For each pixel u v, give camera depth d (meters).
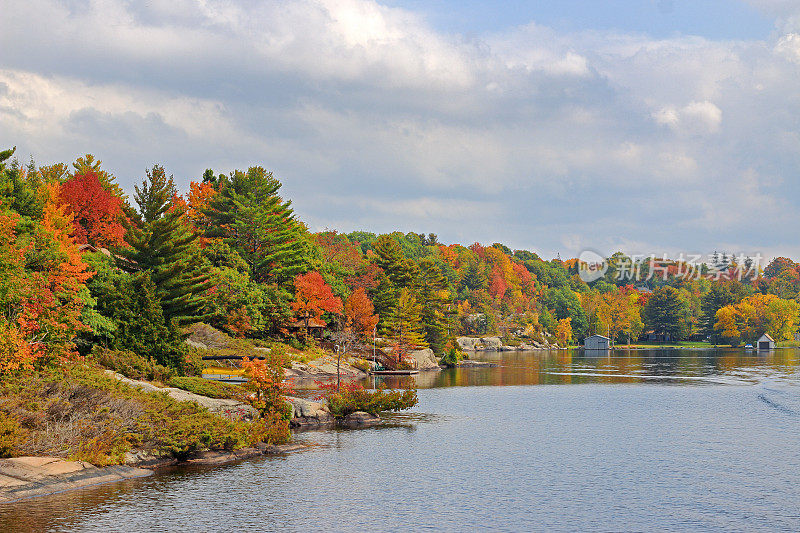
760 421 62.03
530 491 36.59
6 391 41.16
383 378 107.94
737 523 31.20
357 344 122.06
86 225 99.38
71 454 37.56
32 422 38.78
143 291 68.44
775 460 44.69
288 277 124.25
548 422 61.28
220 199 126.69
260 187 126.94
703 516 32.28
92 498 33.47
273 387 52.12
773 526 30.73
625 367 145.00
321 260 142.88
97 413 40.81
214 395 57.22
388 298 135.88
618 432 55.72
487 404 75.19
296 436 53.19
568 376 117.19
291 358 103.25
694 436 53.84
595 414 66.81
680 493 36.31
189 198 141.50
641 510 33.16
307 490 36.19
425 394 86.06
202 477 38.47
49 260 59.66
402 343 132.38
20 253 54.34
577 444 50.22
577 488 37.31
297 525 30.31
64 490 34.53
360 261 165.88
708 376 116.81
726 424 60.25
